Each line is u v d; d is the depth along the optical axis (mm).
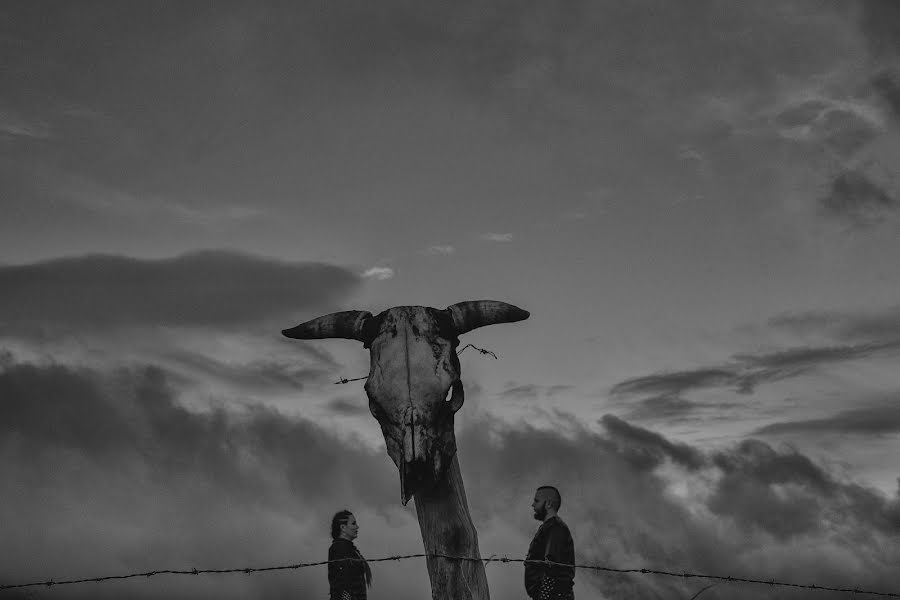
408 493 8109
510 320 8695
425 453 8109
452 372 8383
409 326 8602
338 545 10328
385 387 8344
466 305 8758
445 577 8609
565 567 9477
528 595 9531
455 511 8688
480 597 8641
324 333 8875
